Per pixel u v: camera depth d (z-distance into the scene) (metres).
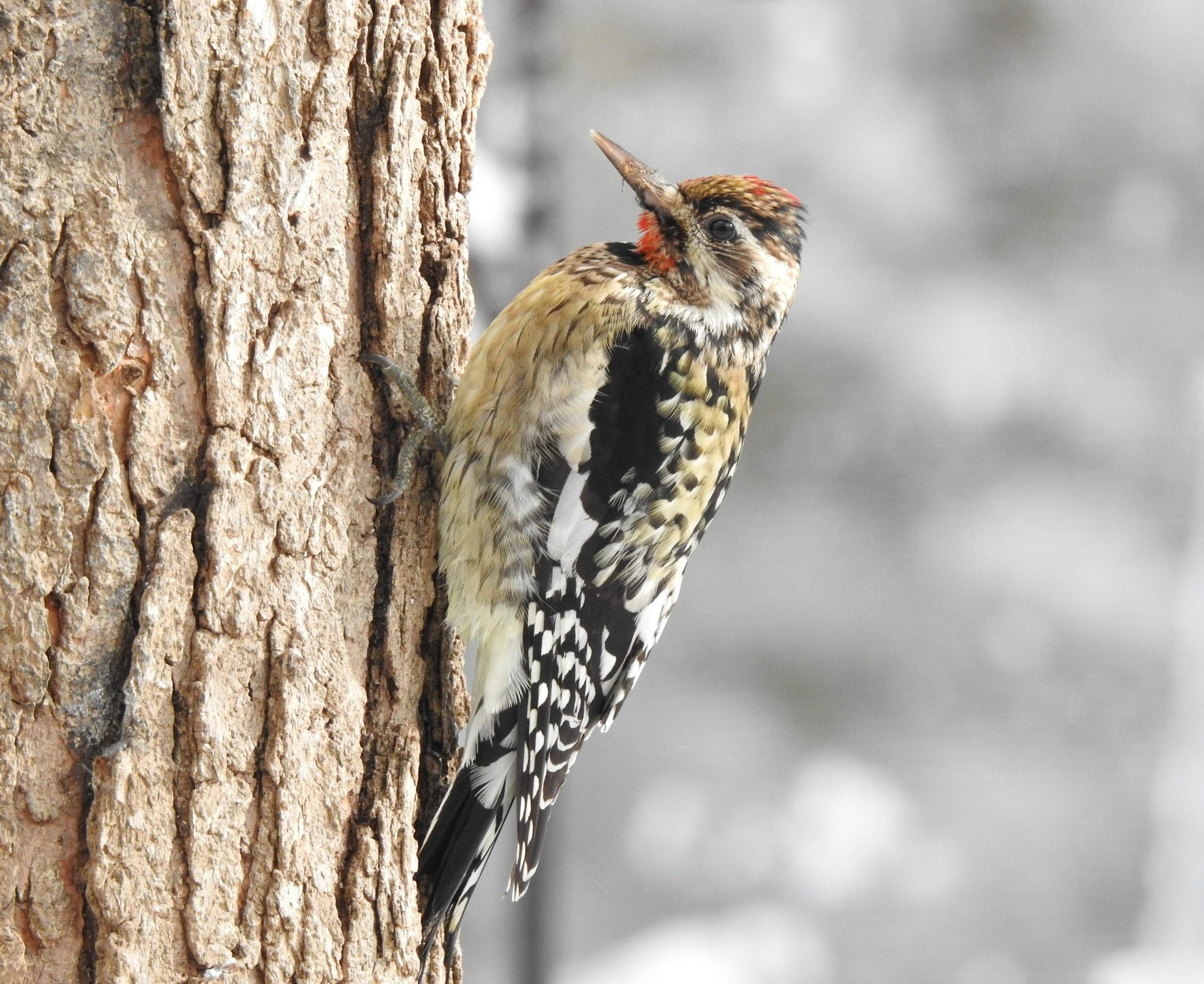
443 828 7.24
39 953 5.62
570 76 19.27
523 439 7.64
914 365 19.73
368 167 6.64
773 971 19.06
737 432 8.66
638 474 8.00
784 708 20.12
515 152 15.53
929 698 20.09
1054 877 20.22
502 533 7.53
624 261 8.36
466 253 7.38
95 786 5.65
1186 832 20.19
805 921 19.58
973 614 20.02
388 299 6.75
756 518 20.03
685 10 19.33
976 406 19.78
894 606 20.09
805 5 19.73
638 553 8.13
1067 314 20.19
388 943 6.56
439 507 7.27
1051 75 20.12
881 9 20.00
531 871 7.71
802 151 19.81
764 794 19.80
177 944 5.83
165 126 5.78
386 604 6.88
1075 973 20.31
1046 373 19.86
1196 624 20.02
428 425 6.92
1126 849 20.25
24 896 5.59
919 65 20.23
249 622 6.07
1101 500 20.22
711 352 8.35
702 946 19.16
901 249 20.11
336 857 6.41
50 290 5.62
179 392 5.88
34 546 5.60
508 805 7.63
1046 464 20.11
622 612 8.23
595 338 7.89
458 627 7.42
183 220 5.87
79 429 5.66
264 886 6.07
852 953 19.58
